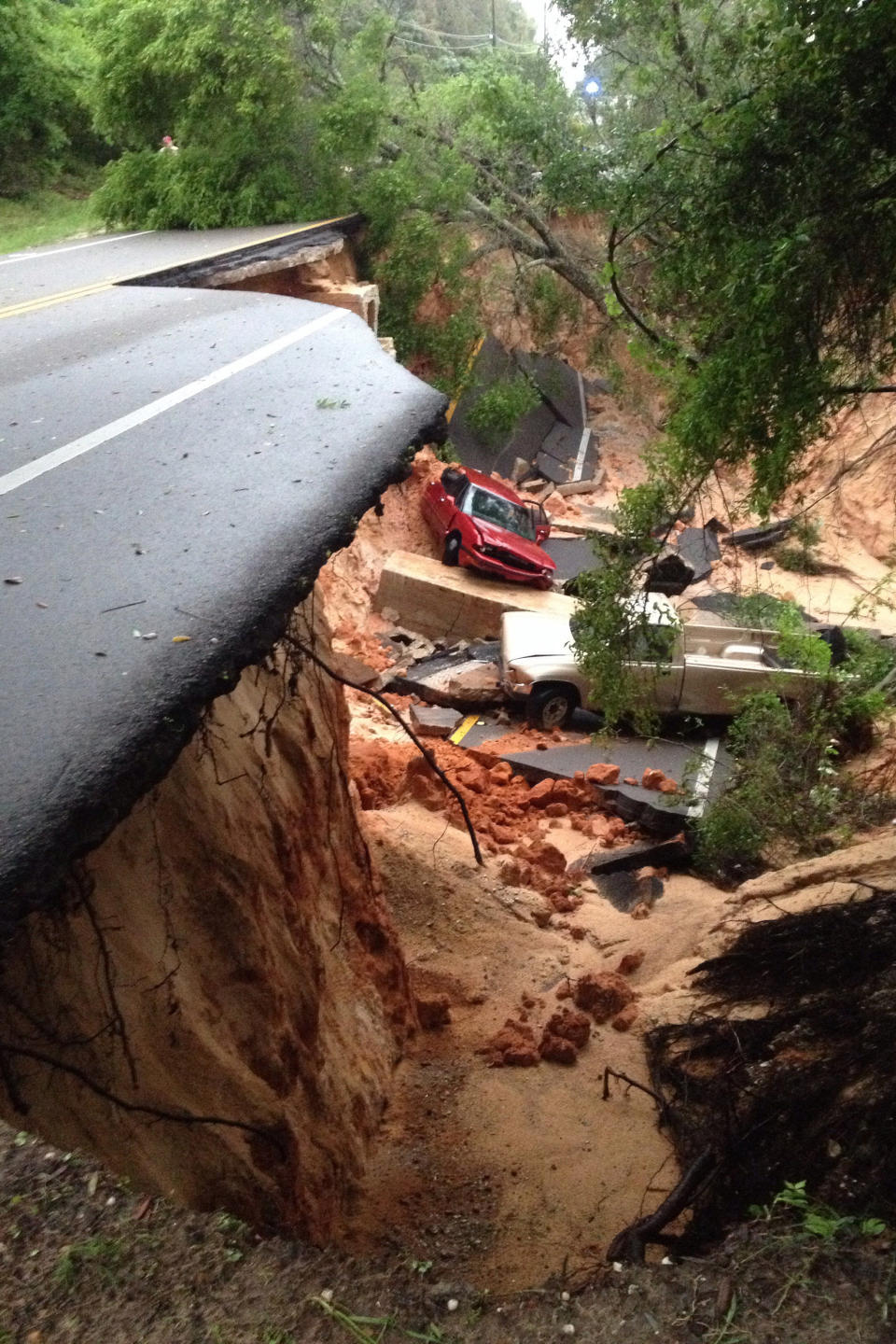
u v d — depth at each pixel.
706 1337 3.03
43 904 3.36
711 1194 5.73
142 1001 5.30
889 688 15.51
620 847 13.67
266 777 7.26
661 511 12.00
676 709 16.12
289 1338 2.88
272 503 5.96
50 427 7.46
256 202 24.56
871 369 10.43
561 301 29.81
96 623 4.75
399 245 25.91
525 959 11.28
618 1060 9.48
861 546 28.05
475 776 15.12
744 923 10.80
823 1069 6.33
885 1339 2.98
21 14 28.41
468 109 26.47
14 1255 2.98
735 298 9.88
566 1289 3.48
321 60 26.02
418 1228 7.36
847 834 13.08
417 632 21.70
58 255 19.86
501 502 22.94
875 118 8.84
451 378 28.14
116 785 3.76
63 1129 4.46
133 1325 2.83
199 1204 5.14
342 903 8.94
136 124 25.12
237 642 4.68
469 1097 8.92
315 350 9.22
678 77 20.28
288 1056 6.64
